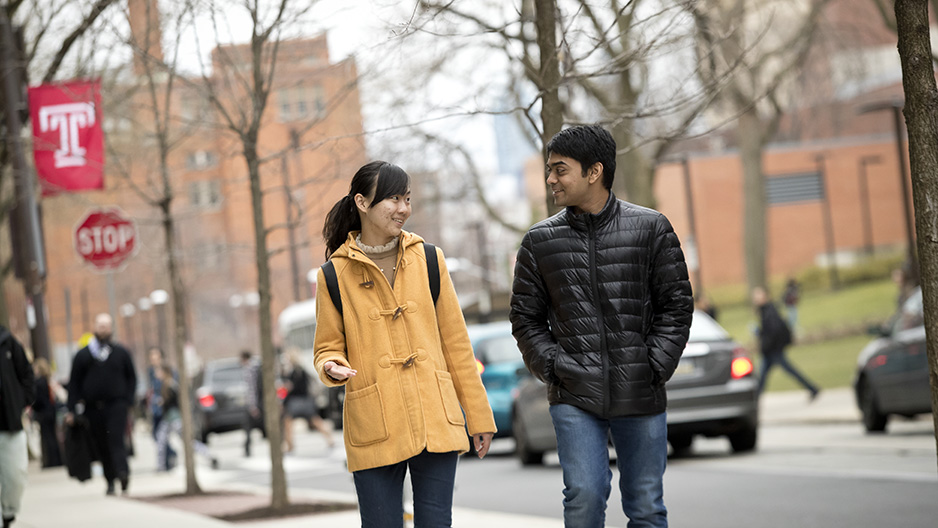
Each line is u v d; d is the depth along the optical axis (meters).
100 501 14.87
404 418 5.25
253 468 22.28
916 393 15.87
